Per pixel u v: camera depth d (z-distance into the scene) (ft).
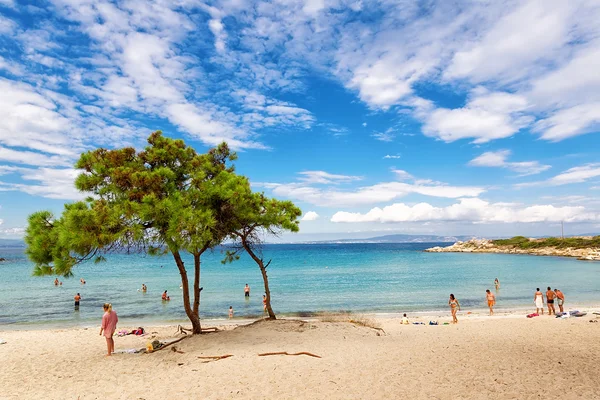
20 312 90.07
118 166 41.78
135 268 255.70
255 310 91.81
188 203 41.04
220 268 240.32
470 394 25.66
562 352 37.65
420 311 88.63
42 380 33.88
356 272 199.82
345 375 30.71
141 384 31.12
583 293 114.73
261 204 54.44
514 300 104.32
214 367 34.42
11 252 556.51
